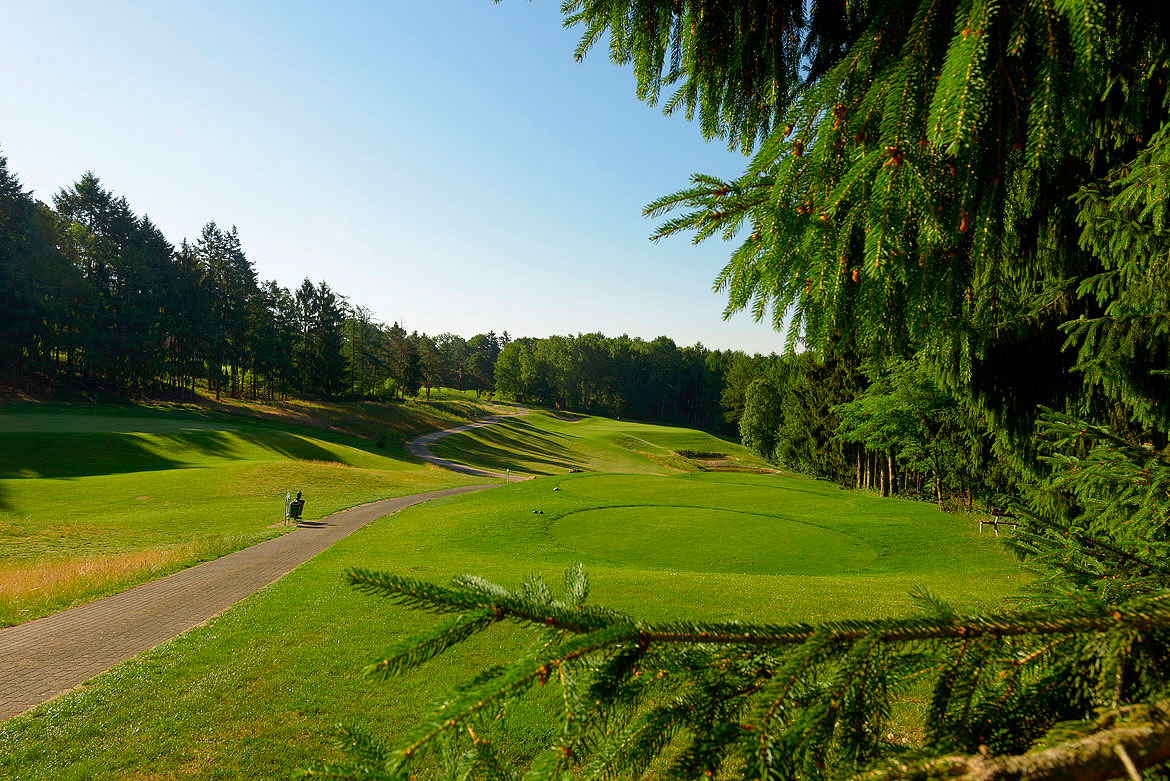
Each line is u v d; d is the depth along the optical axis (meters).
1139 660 1.10
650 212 1.95
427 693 7.23
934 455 25.03
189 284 72.19
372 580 1.17
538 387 129.75
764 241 1.78
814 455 44.84
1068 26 1.42
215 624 10.06
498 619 1.19
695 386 134.75
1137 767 0.71
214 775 5.65
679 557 17.58
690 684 1.23
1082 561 2.26
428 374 113.62
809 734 1.07
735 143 2.97
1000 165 1.71
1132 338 4.57
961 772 0.79
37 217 61.72
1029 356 5.85
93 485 29.98
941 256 1.92
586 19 2.75
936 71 1.57
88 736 6.36
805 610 10.39
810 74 2.73
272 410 71.00
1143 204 3.70
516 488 32.72
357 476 38.75
